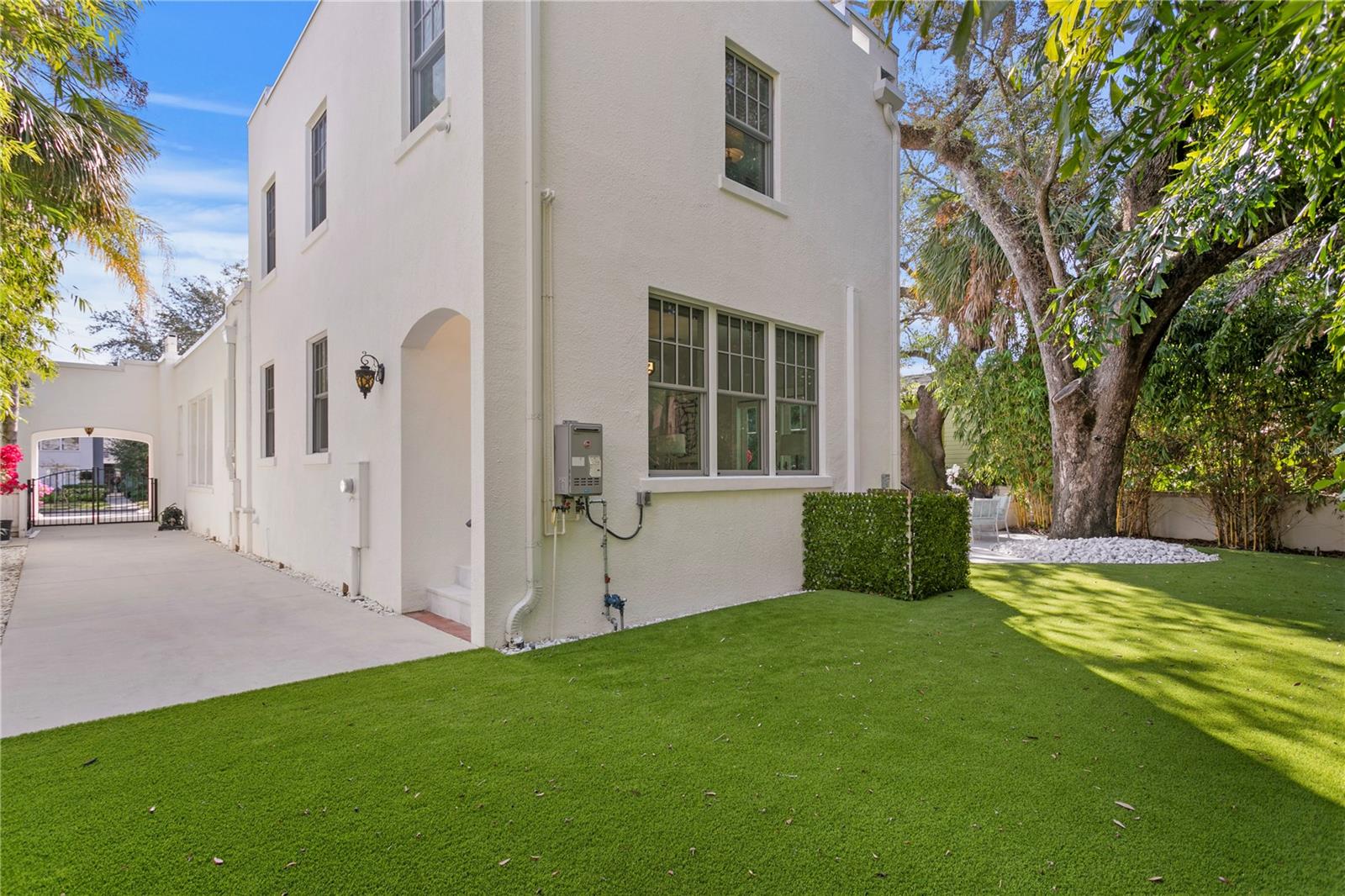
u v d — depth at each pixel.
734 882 2.16
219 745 3.18
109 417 16.28
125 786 2.76
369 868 2.22
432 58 6.00
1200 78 2.40
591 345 5.54
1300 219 4.07
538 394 5.12
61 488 19.48
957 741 3.28
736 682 4.17
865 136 8.86
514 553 5.05
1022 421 12.63
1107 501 10.24
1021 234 10.50
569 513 5.32
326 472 7.79
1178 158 8.07
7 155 5.33
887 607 6.33
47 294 6.84
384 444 6.51
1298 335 8.47
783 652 4.83
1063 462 10.56
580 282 5.48
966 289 12.96
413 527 6.22
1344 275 3.95
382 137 6.60
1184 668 4.45
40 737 3.24
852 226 8.57
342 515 7.29
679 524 6.21
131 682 4.12
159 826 2.46
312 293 8.35
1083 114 2.54
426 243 5.73
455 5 5.37
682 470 6.42
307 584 7.68
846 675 4.31
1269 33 1.95
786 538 7.37
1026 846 2.37
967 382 13.34
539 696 3.89
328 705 3.71
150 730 3.34
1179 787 2.80
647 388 6.00
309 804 2.63
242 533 10.84
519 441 5.09
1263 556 9.65
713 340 6.73
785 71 7.62
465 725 3.44
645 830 2.46
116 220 7.78
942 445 16.86
